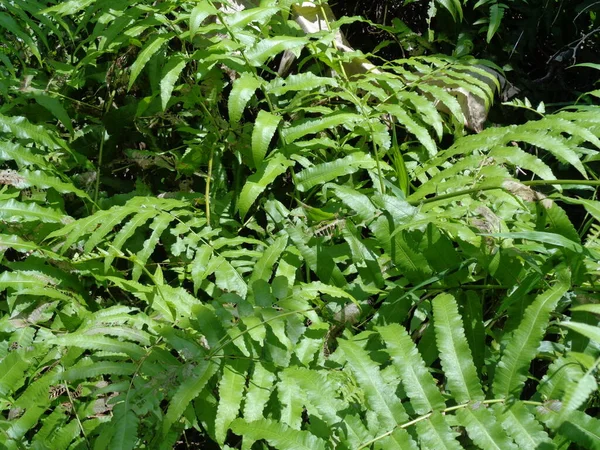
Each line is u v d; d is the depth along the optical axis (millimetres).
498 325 1760
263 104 2535
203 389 1472
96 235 1722
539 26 2896
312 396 1352
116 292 2014
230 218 2137
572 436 1222
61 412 1479
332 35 2156
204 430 1757
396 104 2270
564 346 1546
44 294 1634
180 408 1316
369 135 2088
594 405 1487
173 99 2217
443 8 2875
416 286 1600
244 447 1315
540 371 1905
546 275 1586
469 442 1473
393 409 1318
